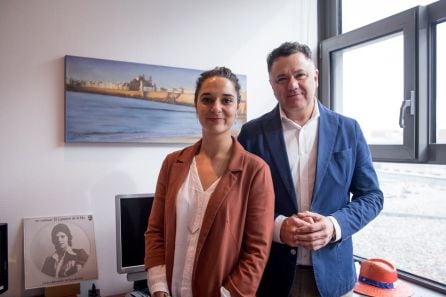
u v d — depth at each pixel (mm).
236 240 1062
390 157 1844
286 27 2232
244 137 1360
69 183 1661
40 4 1604
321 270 1175
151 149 1844
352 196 1320
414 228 1774
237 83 1162
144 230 1636
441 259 1646
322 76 2271
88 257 1641
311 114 1279
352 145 1259
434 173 1679
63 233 1616
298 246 1127
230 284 1016
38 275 1552
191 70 1910
